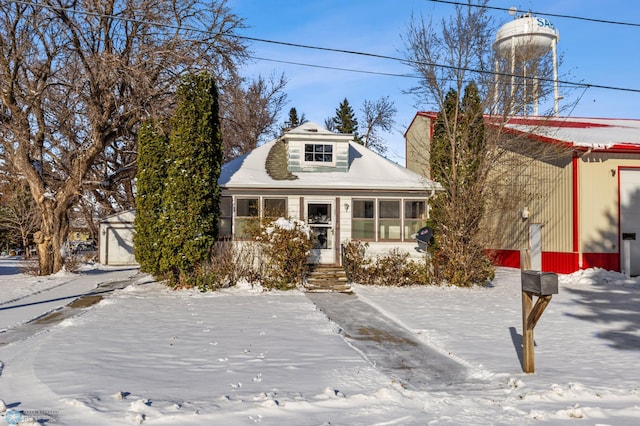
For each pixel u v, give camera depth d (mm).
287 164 22109
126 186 33938
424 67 21453
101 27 20969
